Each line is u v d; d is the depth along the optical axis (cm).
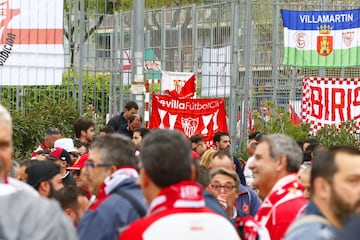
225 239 618
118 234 700
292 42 2192
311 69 2528
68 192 916
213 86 2312
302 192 828
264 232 789
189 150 638
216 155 1191
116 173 757
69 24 2297
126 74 2589
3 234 494
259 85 2367
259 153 815
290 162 809
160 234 608
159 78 2473
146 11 2562
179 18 2461
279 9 2427
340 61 2188
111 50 2359
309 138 1931
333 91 2139
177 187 623
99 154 770
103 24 2608
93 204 773
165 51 2514
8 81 1938
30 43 1945
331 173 586
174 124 1998
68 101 2078
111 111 2278
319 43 2189
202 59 2350
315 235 562
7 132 657
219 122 2019
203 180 927
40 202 507
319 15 2184
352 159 586
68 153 1360
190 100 2005
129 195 737
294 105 2370
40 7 1945
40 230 496
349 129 2097
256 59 2367
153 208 624
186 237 609
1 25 1931
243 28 2341
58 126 2028
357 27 2178
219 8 2342
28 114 2005
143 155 636
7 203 504
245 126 2198
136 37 1931
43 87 2294
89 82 2478
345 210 582
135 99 1953
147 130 1585
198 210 621
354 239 399
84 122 1769
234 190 1044
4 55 1934
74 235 507
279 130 2069
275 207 793
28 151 2002
